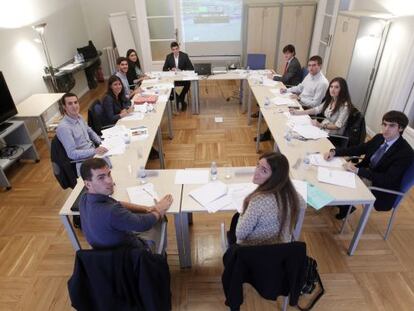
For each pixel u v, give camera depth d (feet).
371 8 14.39
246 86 16.33
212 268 7.43
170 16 21.08
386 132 7.05
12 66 13.32
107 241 5.05
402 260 7.56
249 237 5.23
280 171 4.75
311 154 8.00
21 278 7.32
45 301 6.77
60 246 8.20
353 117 9.52
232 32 21.45
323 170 7.27
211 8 20.63
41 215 9.37
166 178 7.12
